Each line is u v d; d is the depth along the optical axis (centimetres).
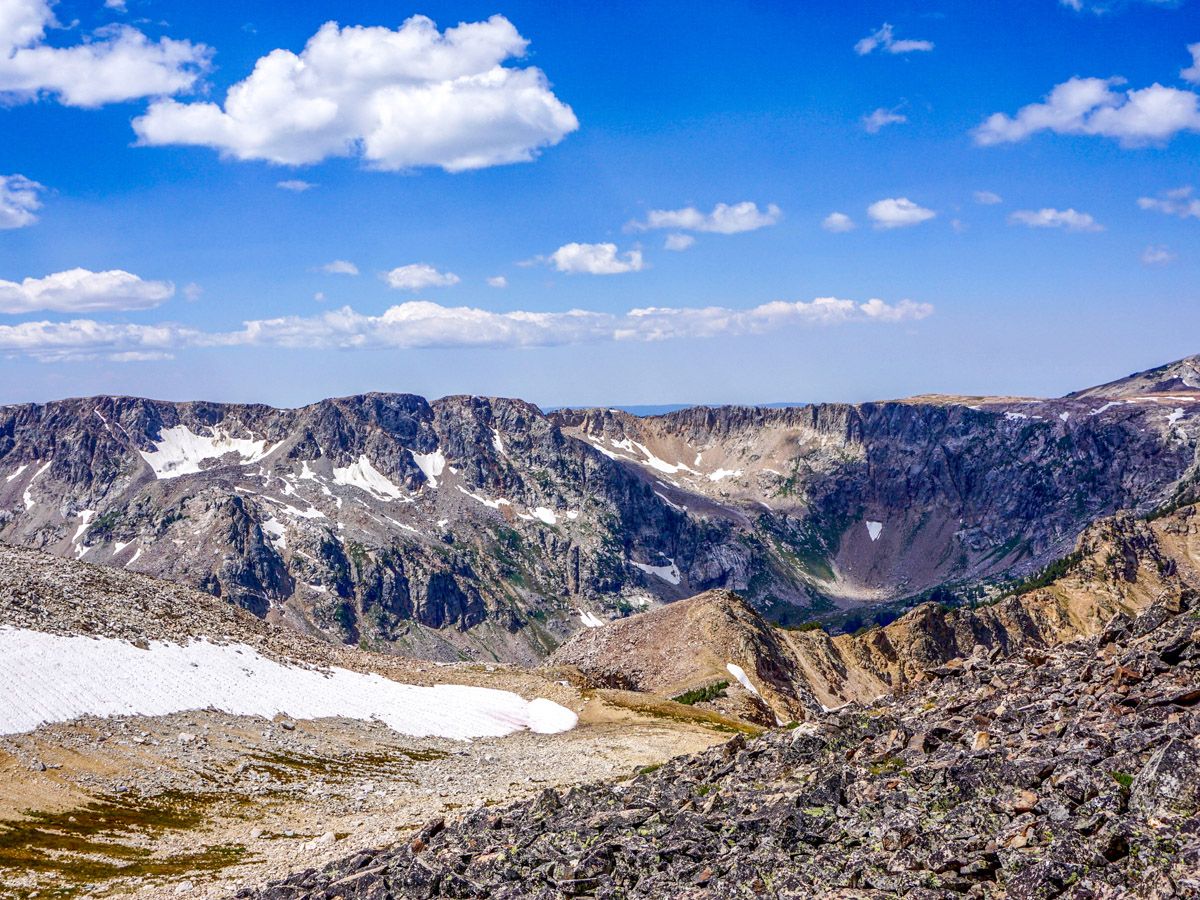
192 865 5712
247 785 7662
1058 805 2342
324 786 7956
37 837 5994
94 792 6900
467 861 3244
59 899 5062
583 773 9181
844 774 2997
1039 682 3288
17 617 9050
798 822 2756
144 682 9069
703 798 3284
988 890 2216
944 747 3005
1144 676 2928
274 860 5722
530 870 3067
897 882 2342
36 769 6950
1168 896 1900
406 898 3075
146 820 6612
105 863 5684
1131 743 2498
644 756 10131
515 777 8950
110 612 10312
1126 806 2242
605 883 2838
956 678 3741
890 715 3462
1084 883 2052
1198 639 2916
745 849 2764
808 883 2475
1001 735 2939
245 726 9106
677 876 2752
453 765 9312
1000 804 2469
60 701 8031
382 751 9481
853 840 2617
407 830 6362
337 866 3659
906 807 2662
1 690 7719
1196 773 2161
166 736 8250
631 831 3152
